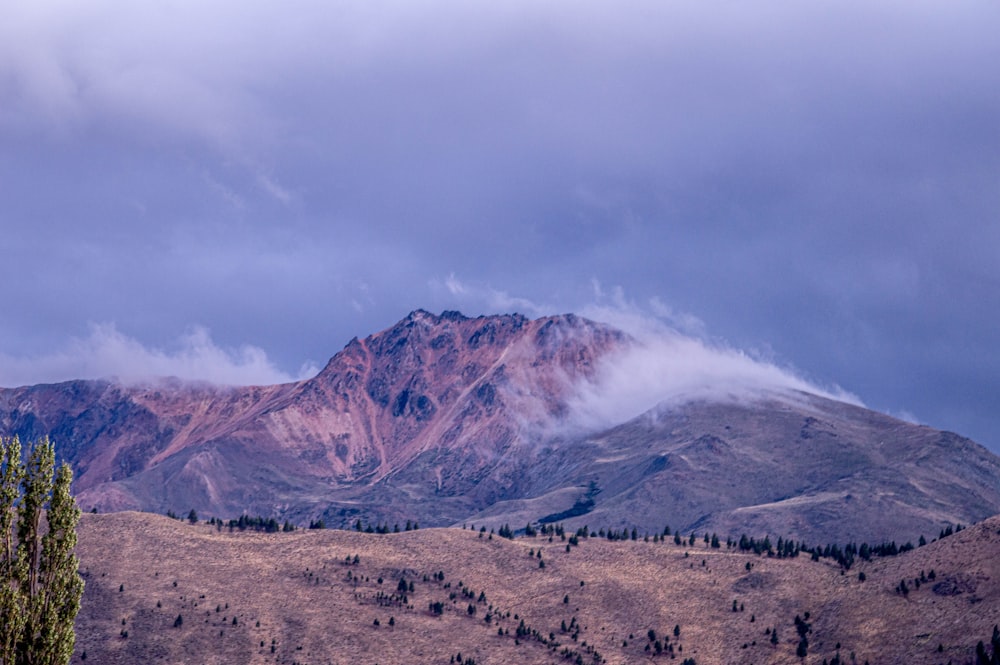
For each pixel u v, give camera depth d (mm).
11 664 117312
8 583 118688
